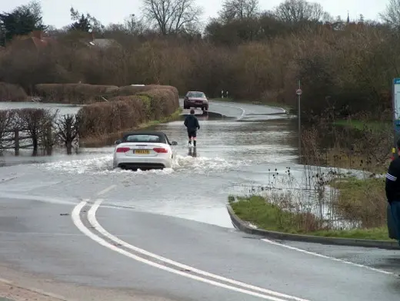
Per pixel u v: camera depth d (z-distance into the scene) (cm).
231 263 1891
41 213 2772
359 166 4009
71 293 1513
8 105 15000
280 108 12581
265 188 3384
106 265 1836
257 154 5175
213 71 16512
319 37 11550
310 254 2045
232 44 18988
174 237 2306
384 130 4331
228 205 2959
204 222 2627
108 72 16662
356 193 3106
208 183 3662
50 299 1406
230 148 5656
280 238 2336
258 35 19550
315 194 3077
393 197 1767
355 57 8612
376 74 8394
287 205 2814
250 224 2559
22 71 17662
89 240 2220
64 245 2123
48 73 17425
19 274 1708
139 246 2130
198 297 1502
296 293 1546
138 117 8319
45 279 1655
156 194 3309
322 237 2267
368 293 1545
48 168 4341
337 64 9012
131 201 3116
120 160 4181
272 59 15375
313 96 9381
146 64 16400
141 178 3869
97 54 17000
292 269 1816
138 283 1630
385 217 2616
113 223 2562
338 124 7925
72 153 5366
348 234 2308
